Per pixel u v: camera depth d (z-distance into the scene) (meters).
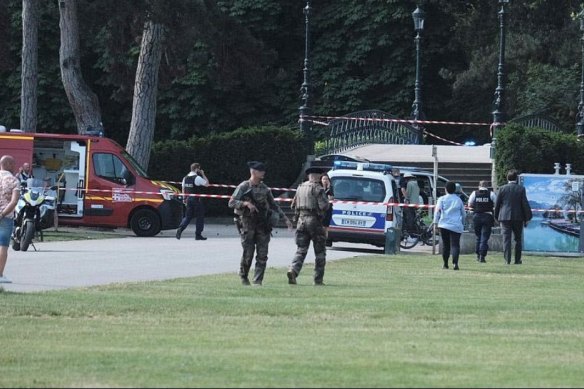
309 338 37.06
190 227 113.50
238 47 119.75
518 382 29.09
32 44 120.12
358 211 82.69
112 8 112.31
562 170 112.56
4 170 52.69
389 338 37.34
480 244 77.31
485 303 48.09
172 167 121.62
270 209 54.66
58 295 48.34
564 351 35.19
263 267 54.88
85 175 97.75
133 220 97.50
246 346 35.03
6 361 32.12
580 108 136.88
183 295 49.38
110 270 62.38
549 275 66.50
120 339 36.62
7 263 65.25
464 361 32.44
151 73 117.38
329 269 66.12
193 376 29.36
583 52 137.88
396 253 82.56
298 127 144.25
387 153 132.88
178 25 112.62
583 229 86.25
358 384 28.20
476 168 123.00
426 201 103.12
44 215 84.12
